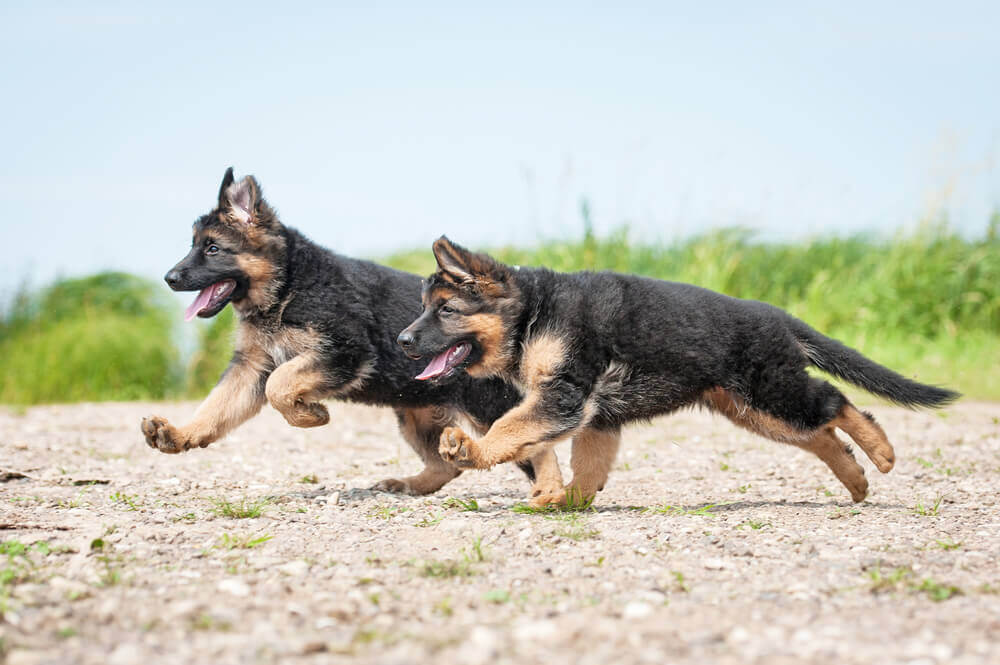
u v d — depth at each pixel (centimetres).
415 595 425
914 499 662
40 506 624
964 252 1700
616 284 627
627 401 620
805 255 1669
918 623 378
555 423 600
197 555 487
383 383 686
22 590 415
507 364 628
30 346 1565
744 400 626
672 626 379
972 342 1534
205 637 366
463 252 615
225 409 684
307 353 669
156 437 653
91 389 1534
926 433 1005
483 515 608
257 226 674
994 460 831
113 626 376
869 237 1734
